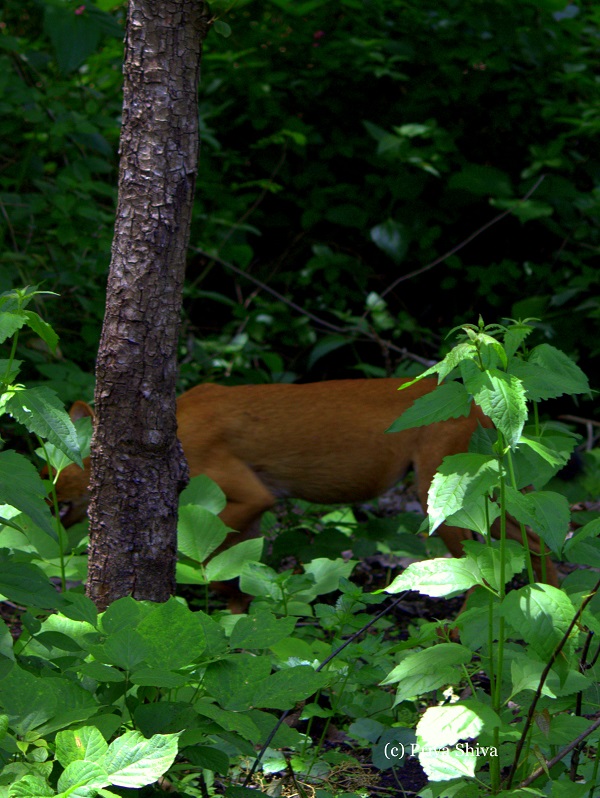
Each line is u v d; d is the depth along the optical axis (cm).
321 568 569
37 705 341
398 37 1345
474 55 1284
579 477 828
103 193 1045
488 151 1351
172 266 469
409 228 1291
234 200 1286
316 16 1329
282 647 479
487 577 347
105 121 1054
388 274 1357
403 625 715
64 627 401
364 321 1197
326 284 1359
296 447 789
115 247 470
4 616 701
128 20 459
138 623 389
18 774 320
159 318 470
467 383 319
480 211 1325
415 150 1246
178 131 461
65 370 951
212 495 640
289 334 1275
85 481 784
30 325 409
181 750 356
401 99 1329
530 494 333
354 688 537
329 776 469
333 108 1326
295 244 1376
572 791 329
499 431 328
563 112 1293
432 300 1362
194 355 1171
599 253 1274
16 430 952
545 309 1238
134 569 485
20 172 1102
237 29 1317
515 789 345
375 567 845
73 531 659
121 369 470
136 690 403
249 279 1250
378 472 795
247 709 364
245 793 363
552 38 1327
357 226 1307
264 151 1336
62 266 1083
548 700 368
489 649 352
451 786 355
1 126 1107
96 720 348
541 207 1224
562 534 326
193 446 779
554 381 350
